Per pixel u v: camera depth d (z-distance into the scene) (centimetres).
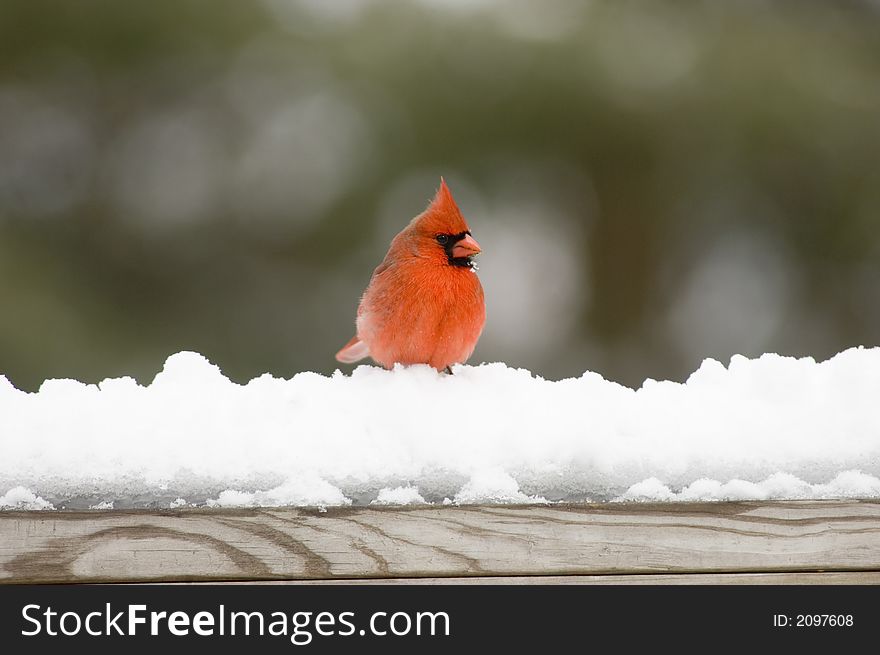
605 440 403
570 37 1262
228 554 389
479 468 399
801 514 401
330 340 1235
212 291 1242
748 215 1284
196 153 1258
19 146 1234
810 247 1279
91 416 399
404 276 512
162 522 388
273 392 416
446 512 397
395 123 1248
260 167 1251
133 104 1255
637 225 1291
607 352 1297
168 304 1237
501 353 1275
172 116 1262
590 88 1243
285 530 392
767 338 1290
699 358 1292
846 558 399
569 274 1294
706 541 399
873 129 1248
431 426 407
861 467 405
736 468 403
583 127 1253
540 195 1283
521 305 1290
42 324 1155
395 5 1272
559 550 397
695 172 1273
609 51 1255
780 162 1262
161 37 1240
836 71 1270
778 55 1255
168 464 391
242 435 400
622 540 398
